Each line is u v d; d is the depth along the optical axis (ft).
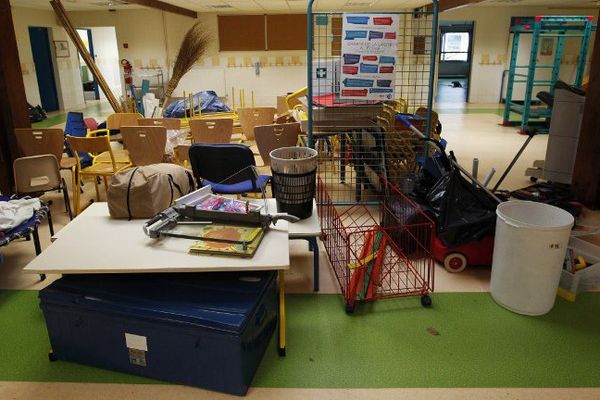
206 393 6.74
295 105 19.57
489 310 8.70
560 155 15.53
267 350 7.61
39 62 34.99
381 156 13.17
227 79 34.99
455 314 8.59
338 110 13.76
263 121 17.44
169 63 34.50
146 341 6.77
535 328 8.15
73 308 6.87
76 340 7.14
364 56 12.35
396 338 7.91
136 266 6.55
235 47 34.24
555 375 7.02
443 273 10.09
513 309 8.61
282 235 7.55
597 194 13.84
